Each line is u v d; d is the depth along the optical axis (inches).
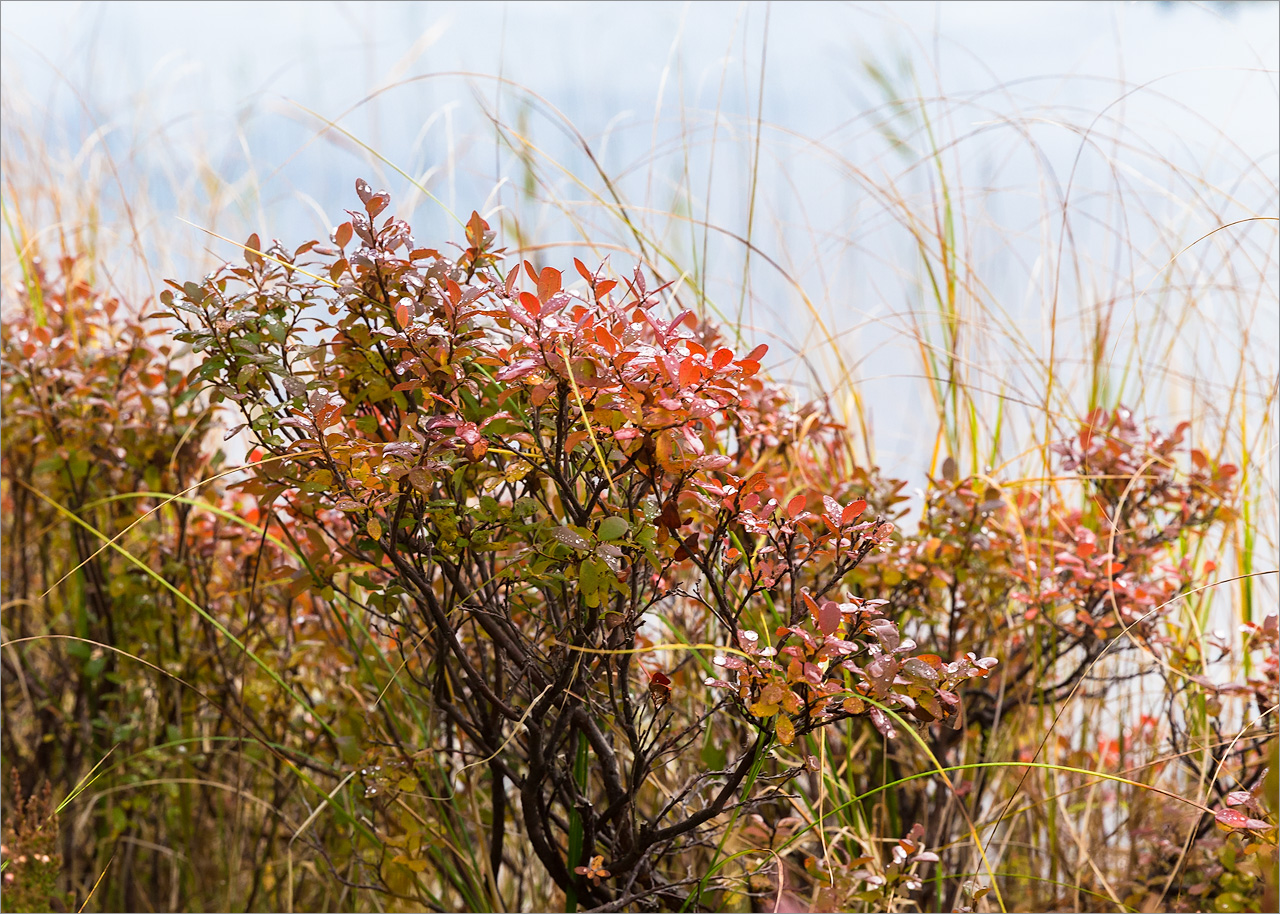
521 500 59.5
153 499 96.4
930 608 89.7
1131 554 90.6
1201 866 86.5
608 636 62.6
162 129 142.5
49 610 109.6
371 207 59.2
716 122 108.7
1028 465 106.3
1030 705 95.7
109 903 103.4
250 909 94.7
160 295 61.3
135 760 96.5
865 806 89.4
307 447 56.0
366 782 74.6
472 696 73.7
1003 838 96.8
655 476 55.7
